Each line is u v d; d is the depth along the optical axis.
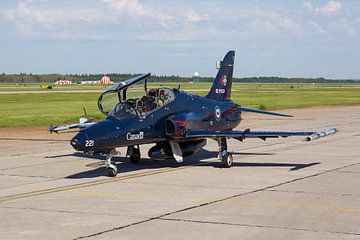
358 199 24.11
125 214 21.66
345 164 35.50
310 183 28.31
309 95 191.12
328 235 18.31
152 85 36.31
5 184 28.95
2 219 21.02
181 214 21.52
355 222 20.00
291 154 41.12
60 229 19.44
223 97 43.03
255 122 73.94
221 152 34.84
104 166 35.50
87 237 18.38
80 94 181.75
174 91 35.66
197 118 36.16
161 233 18.77
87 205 23.44
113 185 28.41
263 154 41.25
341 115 88.62
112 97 33.97
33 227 19.73
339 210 21.94
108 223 20.23
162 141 34.66
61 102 127.56
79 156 40.69
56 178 30.88
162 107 34.06
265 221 20.25
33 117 79.44
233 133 33.91
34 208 22.92
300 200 23.97
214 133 34.28
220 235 18.42
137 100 32.97
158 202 23.86
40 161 38.09
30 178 30.88
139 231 19.08
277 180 29.41
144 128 32.53
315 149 44.25
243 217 20.91
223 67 42.94
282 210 22.02
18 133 59.06
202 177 30.80
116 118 31.61
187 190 26.70
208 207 22.70
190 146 36.09
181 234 18.59
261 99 149.88
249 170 33.31
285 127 65.44
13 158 39.69
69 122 71.44
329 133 32.91
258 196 24.95
